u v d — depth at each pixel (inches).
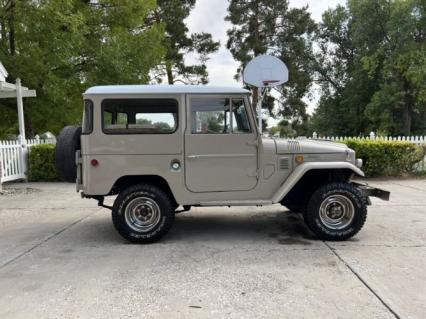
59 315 140.2
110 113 218.7
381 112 1508.4
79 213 312.5
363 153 488.4
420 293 153.3
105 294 156.6
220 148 222.4
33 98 626.5
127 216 224.2
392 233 237.3
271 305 144.9
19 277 176.6
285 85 1416.1
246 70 498.3
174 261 194.1
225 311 140.9
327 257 195.9
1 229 265.0
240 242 225.9
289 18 1359.5
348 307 142.4
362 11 1585.9
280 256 199.0
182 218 288.8
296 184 243.9
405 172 501.0
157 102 219.6
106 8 706.2
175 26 1174.3
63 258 201.9
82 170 224.5
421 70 1385.3
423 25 1489.9
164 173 221.3
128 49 681.0
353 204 222.2
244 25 1346.0
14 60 584.1
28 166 497.0
